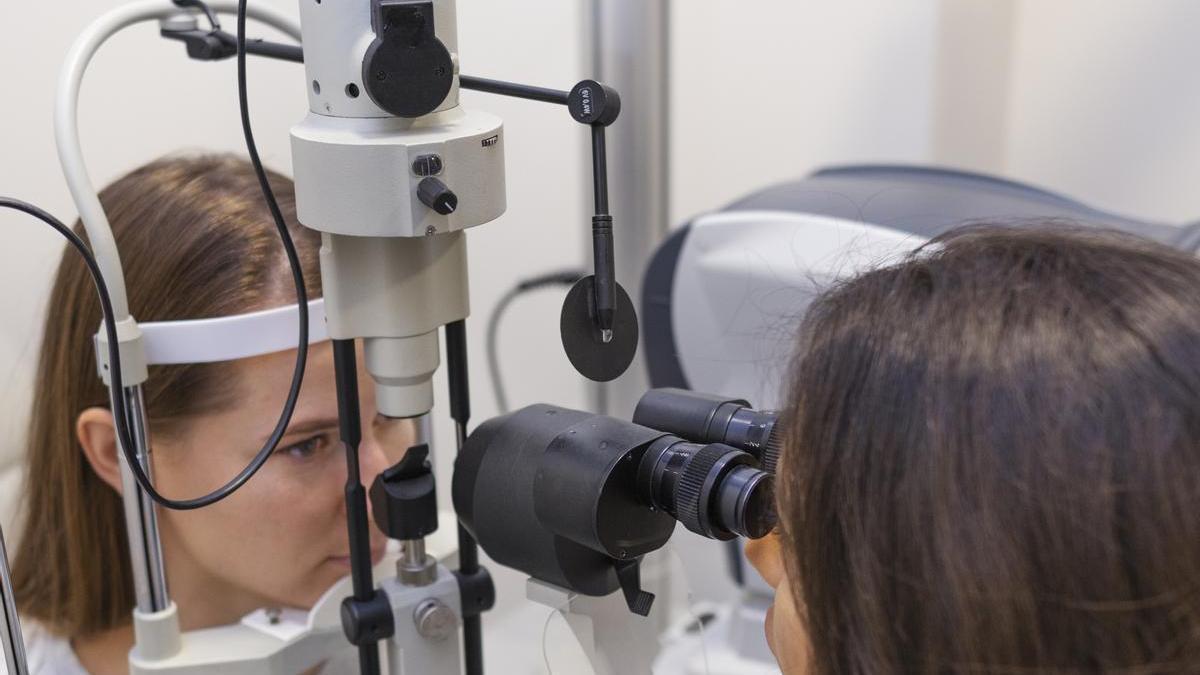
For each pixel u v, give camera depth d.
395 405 0.59
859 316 0.43
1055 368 0.38
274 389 0.77
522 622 1.21
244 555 0.81
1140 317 0.38
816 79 1.66
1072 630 0.37
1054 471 0.36
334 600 0.77
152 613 0.72
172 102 1.06
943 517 0.38
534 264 1.41
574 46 1.35
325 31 0.52
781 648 0.49
